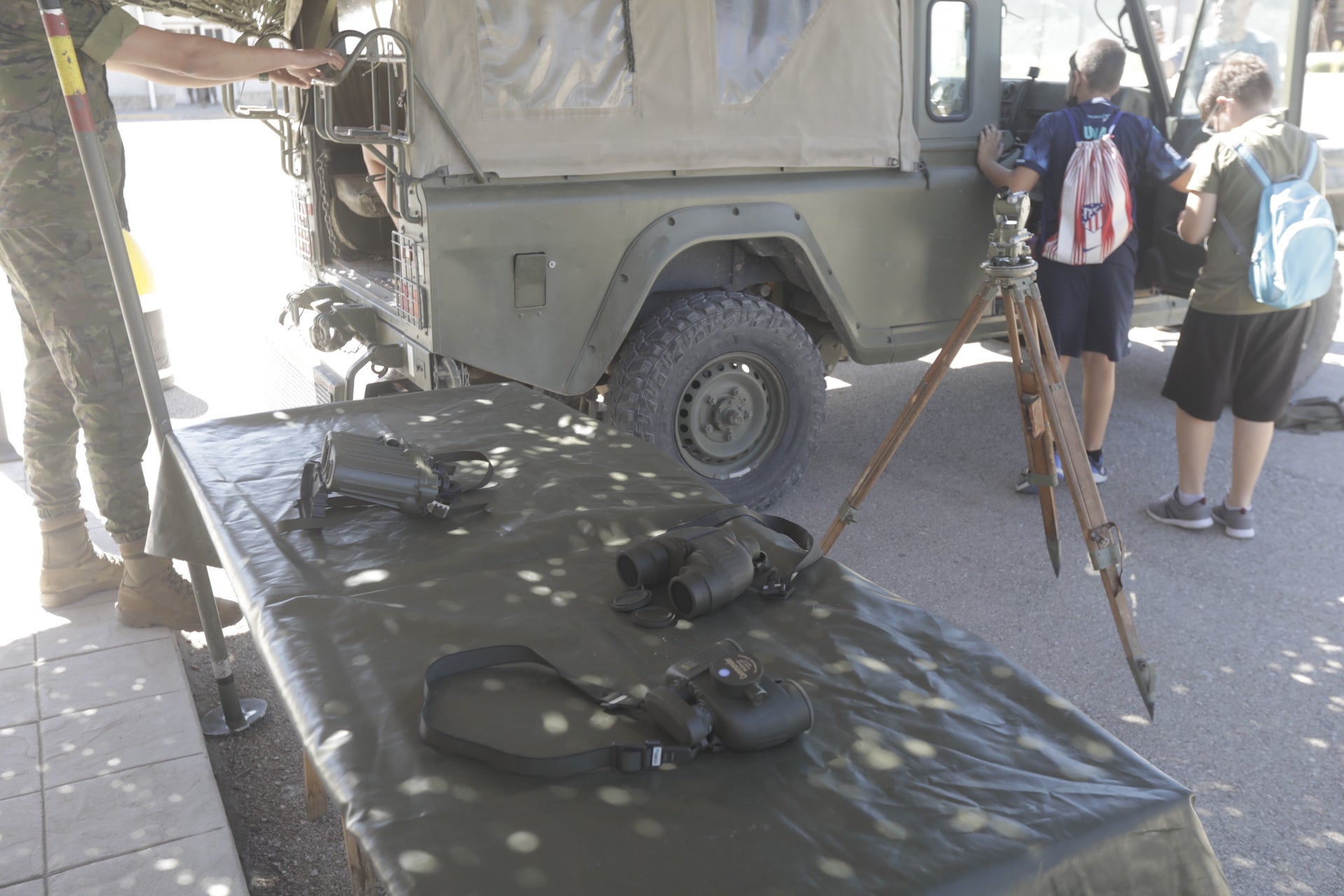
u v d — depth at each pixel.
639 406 4.25
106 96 3.34
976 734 1.42
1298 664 3.55
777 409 4.67
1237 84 4.11
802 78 4.23
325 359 4.46
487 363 3.81
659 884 1.14
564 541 2.01
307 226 5.25
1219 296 4.21
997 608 3.93
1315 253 4.00
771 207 4.27
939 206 4.77
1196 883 1.29
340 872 2.61
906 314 4.84
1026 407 3.50
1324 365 7.00
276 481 2.33
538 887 1.13
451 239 3.62
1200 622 3.83
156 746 2.96
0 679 3.29
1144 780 1.34
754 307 4.36
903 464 5.37
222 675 3.09
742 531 1.95
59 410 3.59
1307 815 2.80
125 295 2.62
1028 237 3.23
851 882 1.15
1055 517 3.68
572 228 3.86
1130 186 4.54
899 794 1.30
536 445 2.56
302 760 3.05
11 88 3.10
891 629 1.69
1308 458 5.48
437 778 1.31
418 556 1.95
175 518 2.70
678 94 3.97
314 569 1.90
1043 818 1.26
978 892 1.16
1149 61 5.17
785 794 1.30
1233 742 3.12
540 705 1.47
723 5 3.98
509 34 3.60
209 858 2.54
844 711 1.47
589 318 3.98
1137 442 5.70
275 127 5.23
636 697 1.48
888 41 4.39
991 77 4.82
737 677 1.40
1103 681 3.45
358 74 4.95
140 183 14.98
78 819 2.67
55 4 2.46
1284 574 4.20
